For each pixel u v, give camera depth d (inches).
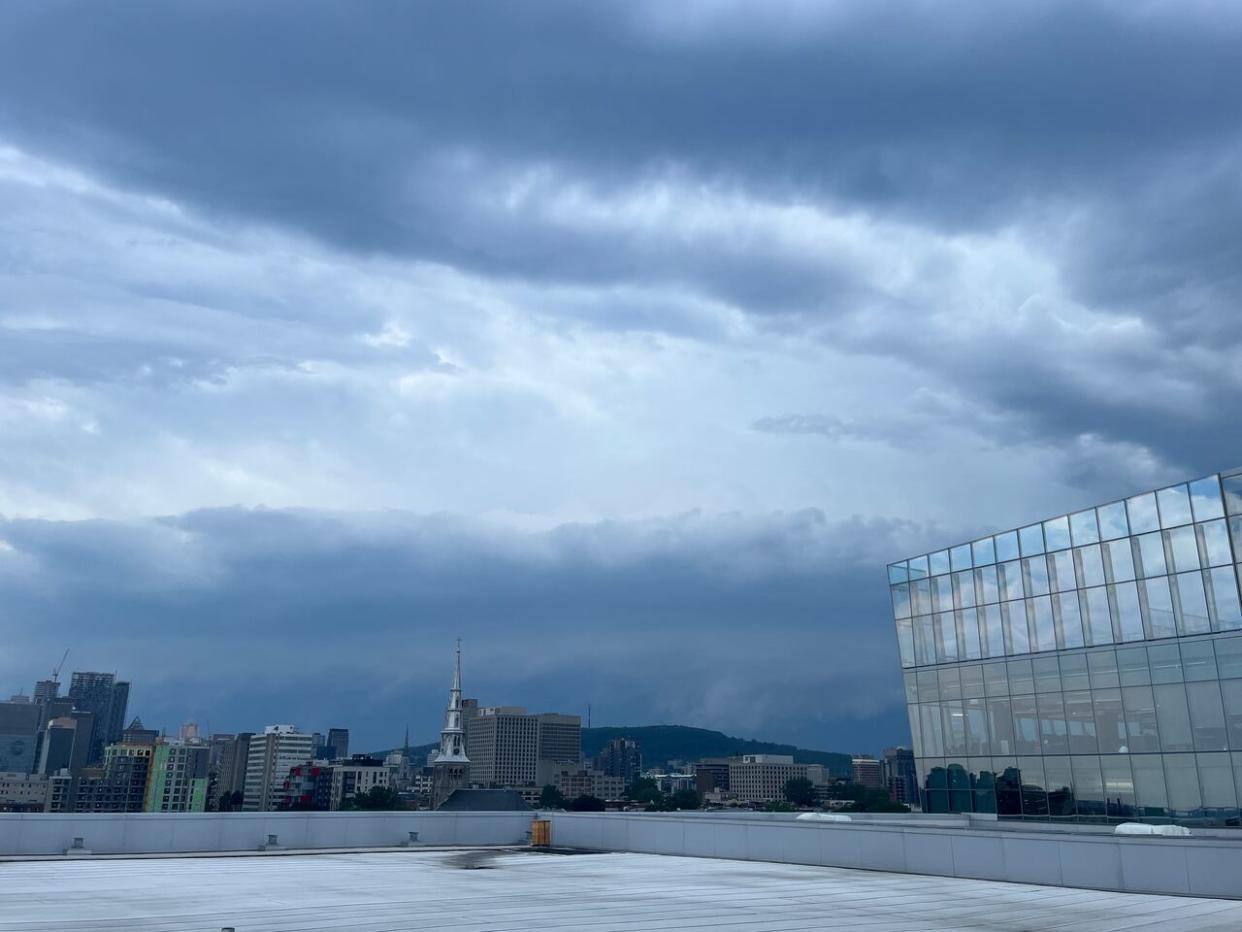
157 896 775.1
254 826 1254.3
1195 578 1669.5
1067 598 1871.3
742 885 929.5
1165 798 1674.5
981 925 694.5
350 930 623.2
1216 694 1620.3
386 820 1359.5
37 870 975.6
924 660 2149.4
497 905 755.4
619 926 658.8
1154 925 701.3
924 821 1792.6
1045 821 1855.3
